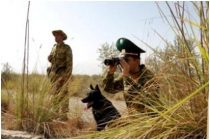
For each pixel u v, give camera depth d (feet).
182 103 7.72
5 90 15.07
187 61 8.18
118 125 8.66
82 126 13.60
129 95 9.52
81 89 15.74
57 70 18.02
